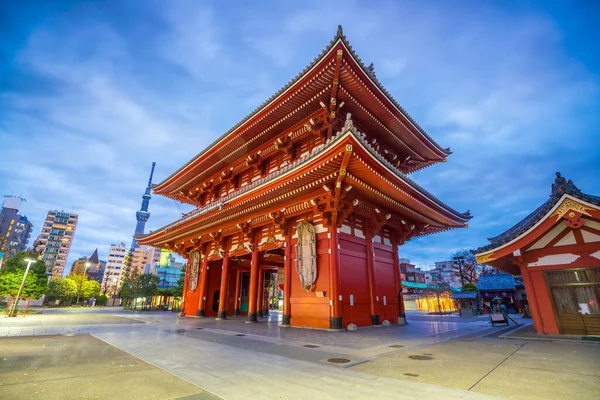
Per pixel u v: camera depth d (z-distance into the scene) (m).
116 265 143.00
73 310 43.81
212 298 31.89
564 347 10.91
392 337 14.55
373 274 21.03
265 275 36.09
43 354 9.82
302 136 24.62
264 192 19.45
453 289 56.88
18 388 6.25
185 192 39.09
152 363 8.70
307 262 19.34
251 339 13.88
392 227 24.61
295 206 20.62
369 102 22.09
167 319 26.27
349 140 14.46
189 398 5.80
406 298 50.81
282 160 26.62
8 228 106.75
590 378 6.96
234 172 31.25
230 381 6.93
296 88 20.86
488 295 46.22
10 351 10.29
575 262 13.10
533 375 7.29
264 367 8.32
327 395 5.98
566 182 14.02
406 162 29.84
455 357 9.62
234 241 27.88
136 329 17.78
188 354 10.12
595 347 10.71
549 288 13.63
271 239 23.34
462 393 6.05
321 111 22.42
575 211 12.62
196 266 32.56
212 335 15.24
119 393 6.03
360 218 21.92
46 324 19.75
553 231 13.79
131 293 50.84
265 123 24.80
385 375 7.48
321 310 18.34
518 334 14.20
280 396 5.93
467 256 65.00
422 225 26.12
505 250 14.31
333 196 18.02
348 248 20.12
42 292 39.28
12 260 42.38
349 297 18.97
